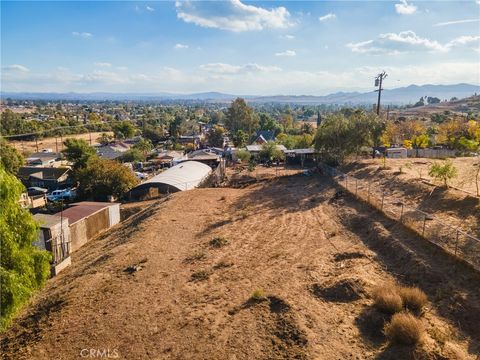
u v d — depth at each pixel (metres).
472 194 18.75
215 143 97.12
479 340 9.06
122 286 13.77
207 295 12.62
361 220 19.34
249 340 9.79
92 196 40.94
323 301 11.57
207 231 20.52
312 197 27.31
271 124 121.19
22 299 9.43
